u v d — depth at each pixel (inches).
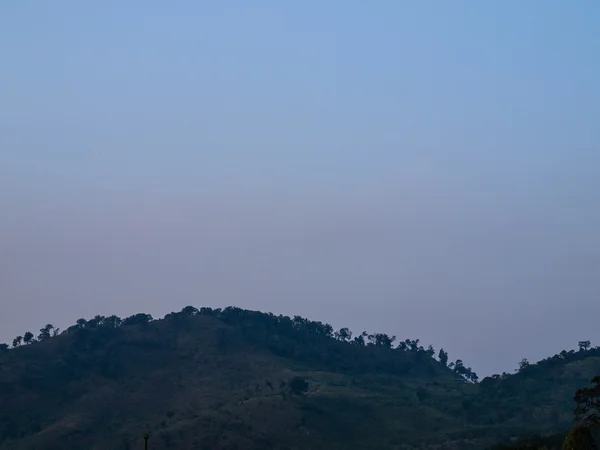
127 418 6072.8
